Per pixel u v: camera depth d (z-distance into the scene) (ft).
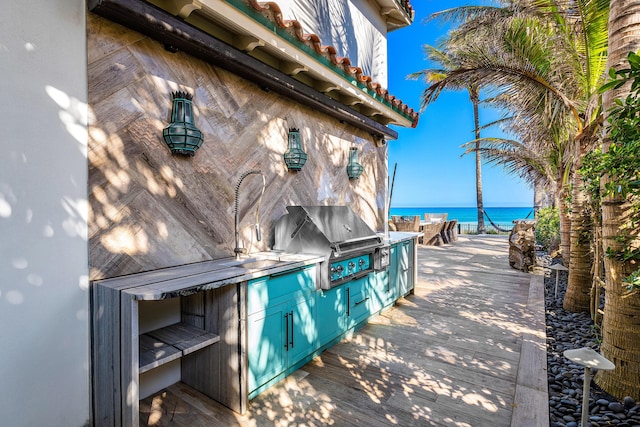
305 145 11.02
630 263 6.86
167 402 6.50
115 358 5.08
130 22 5.82
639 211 6.71
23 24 4.71
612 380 7.07
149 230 6.46
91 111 5.57
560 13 12.42
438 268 20.90
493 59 13.25
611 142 6.96
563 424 6.20
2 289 4.54
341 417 6.09
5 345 4.57
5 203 4.56
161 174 6.70
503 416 6.09
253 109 8.94
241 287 6.15
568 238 19.20
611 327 7.17
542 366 7.99
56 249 5.08
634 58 4.48
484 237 42.70
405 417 6.08
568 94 13.35
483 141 23.86
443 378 7.48
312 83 10.88
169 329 6.76
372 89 11.80
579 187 12.82
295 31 7.91
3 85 4.53
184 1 6.12
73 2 5.28
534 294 14.56
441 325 10.89
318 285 8.39
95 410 5.45
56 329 5.08
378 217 16.05
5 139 4.55
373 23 17.76
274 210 9.65
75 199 5.32
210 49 7.04
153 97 6.55
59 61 5.11
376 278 11.36
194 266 6.89
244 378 6.16
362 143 14.65
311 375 7.59
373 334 10.09
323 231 8.94
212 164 7.81
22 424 4.74
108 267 5.79
